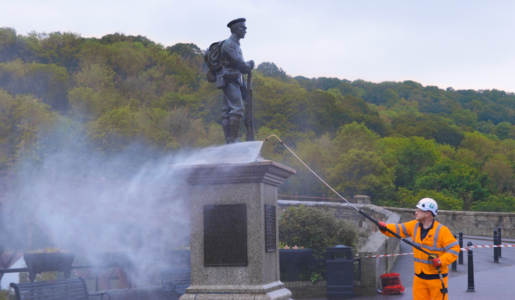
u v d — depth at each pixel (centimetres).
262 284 617
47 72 8606
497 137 12888
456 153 9962
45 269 750
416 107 16950
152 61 11888
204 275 634
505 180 7606
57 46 11731
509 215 2588
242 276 622
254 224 627
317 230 1223
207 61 724
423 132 11506
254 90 10038
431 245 600
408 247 1981
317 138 8750
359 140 7631
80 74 9531
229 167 629
